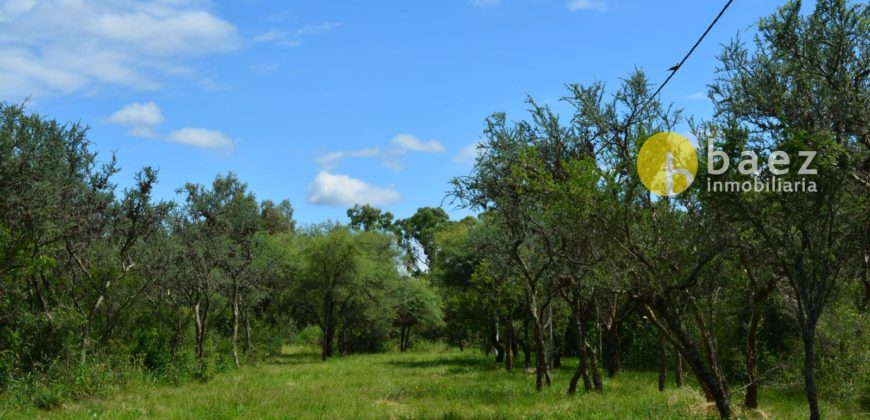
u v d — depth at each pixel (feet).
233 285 108.68
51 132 60.59
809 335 30.04
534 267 68.44
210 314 111.24
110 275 70.08
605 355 104.78
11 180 57.11
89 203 66.44
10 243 57.31
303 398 59.41
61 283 70.54
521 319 116.06
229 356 106.73
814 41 36.22
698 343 61.62
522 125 51.90
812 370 30.01
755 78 38.73
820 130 33.04
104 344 72.54
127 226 70.23
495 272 75.61
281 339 137.69
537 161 42.60
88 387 60.64
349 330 178.50
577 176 36.65
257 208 113.39
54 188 60.03
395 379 84.69
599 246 40.73
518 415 46.42
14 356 61.16
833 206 29.78
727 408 37.93
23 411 52.13
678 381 62.75
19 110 58.85
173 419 48.01
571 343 129.39
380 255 166.20
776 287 39.70
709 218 35.06
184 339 96.89
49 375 60.34
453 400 58.29
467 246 114.62
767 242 31.32
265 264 120.26
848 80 35.14
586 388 62.08
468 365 116.37
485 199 57.77
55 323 63.41
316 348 195.93
